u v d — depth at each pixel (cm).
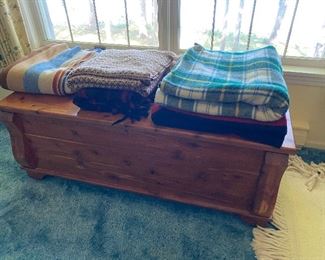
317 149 146
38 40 163
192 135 89
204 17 134
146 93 90
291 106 139
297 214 109
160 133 92
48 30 161
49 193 123
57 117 102
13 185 127
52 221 111
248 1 124
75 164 119
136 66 97
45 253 100
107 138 104
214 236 104
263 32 131
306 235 102
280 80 85
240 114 82
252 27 130
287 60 135
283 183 123
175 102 86
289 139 87
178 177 106
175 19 135
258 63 96
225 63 102
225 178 100
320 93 132
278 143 82
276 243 100
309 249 98
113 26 149
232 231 105
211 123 86
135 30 147
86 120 98
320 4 119
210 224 108
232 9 128
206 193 107
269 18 127
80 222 110
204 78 89
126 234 105
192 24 137
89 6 146
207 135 88
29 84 107
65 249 101
